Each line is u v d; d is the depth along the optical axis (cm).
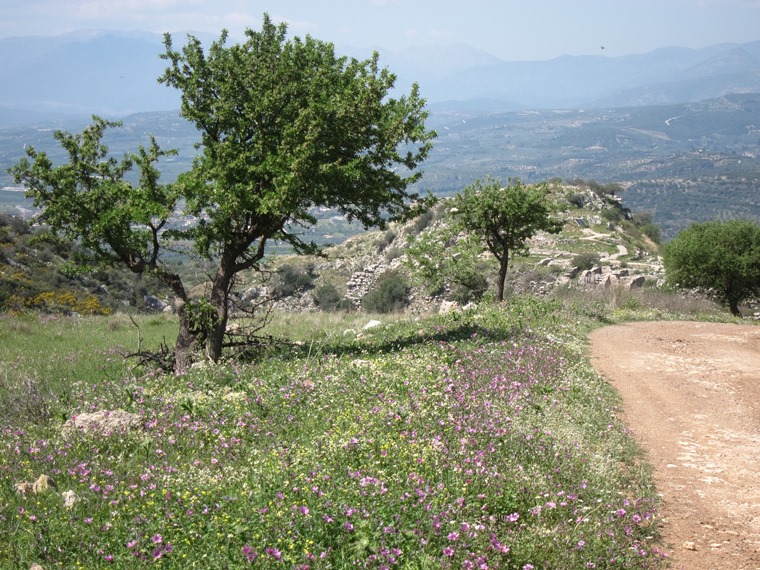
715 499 942
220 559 590
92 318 3391
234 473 830
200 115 1739
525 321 2388
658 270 6531
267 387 1303
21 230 5512
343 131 1719
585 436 1145
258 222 1786
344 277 8262
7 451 949
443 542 662
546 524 750
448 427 1002
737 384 1731
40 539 640
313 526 650
